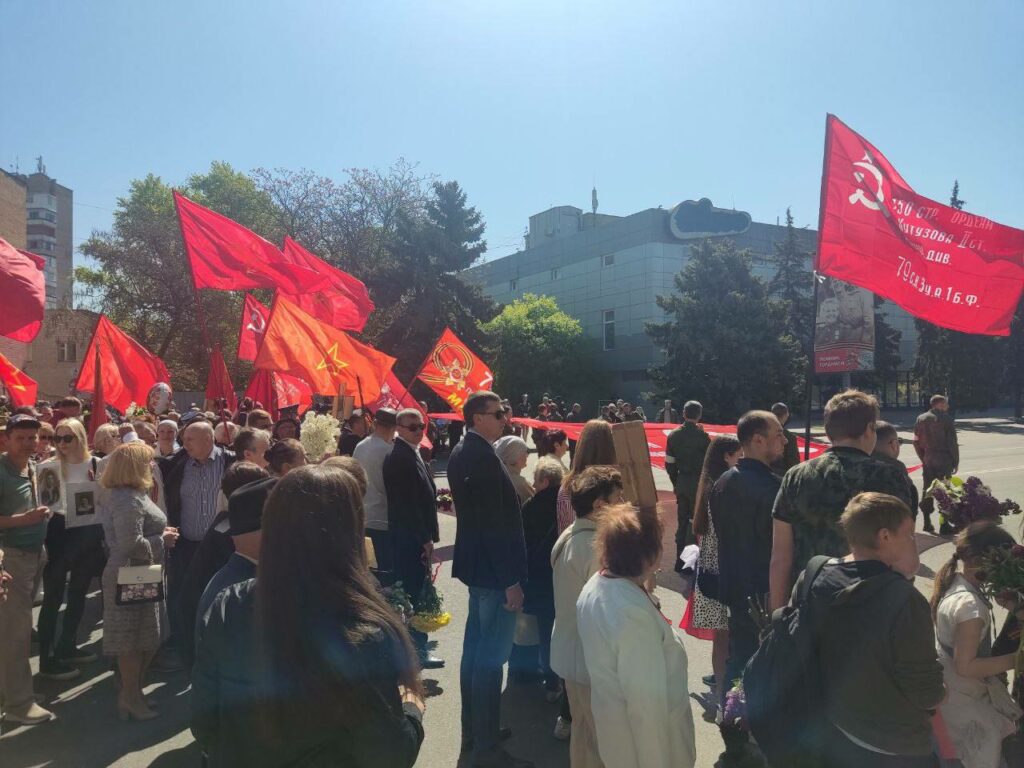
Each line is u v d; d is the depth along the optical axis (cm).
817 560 258
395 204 3953
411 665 179
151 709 468
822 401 4966
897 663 232
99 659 568
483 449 407
